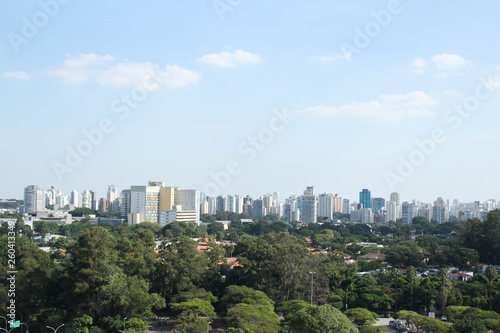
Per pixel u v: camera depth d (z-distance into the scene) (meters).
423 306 123.44
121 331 91.94
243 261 127.56
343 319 78.44
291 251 128.25
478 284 127.12
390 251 198.12
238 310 94.69
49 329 100.31
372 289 130.12
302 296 121.88
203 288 119.38
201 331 88.44
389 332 102.12
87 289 99.44
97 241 102.75
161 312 118.94
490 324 91.50
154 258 121.38
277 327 90.62
